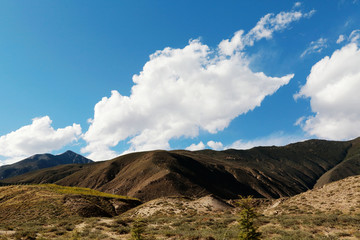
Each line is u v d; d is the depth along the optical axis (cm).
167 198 5972
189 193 12219
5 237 2339
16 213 4444
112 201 6234
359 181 4166
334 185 4472
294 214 3619
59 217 4322
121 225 3194
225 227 2902
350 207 3366
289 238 2078
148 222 3553
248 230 1612
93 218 3788
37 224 3588
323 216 2914
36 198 5250
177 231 2631
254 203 5888
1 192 5775
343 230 2328
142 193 12231
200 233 2433
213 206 5322
